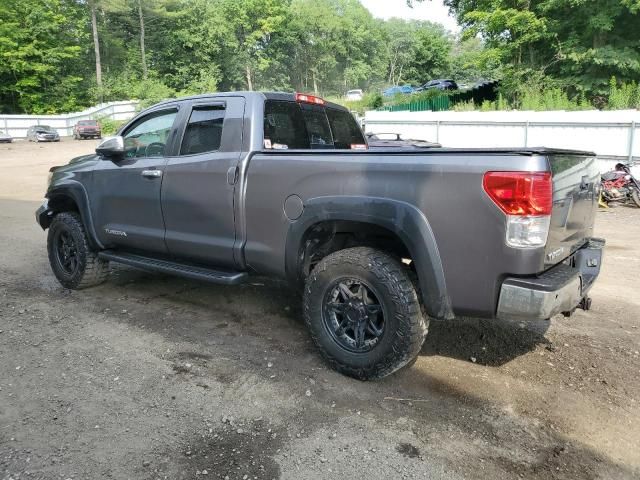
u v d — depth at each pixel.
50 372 3.50
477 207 2.85
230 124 3.95
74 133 39.31
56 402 3.12
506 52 17.64
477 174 2.84
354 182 3.25
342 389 3.30
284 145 4.11
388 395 3.24
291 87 71.25
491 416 3.02
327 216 3.34
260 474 2.50
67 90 48.88
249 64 63.16
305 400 3.17
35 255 6.77
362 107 27.28
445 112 13.92
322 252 3.77
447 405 3.13
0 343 3.96
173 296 5.10
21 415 2.98
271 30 62.34
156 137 4.52
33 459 2.59
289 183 3.52
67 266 5.32
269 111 4.01
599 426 2.93
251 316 4.59
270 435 2.81
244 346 3.95
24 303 4.86
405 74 89.00
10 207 10.85
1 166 20.20
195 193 4.05
